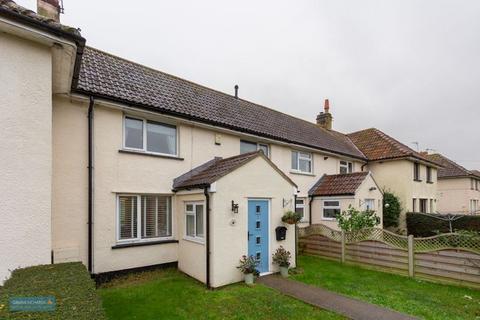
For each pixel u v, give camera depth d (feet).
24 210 14.56
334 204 45.57
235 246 26.27
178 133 31.50
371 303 21.26
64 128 23.89
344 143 66.28
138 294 22.43
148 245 27.99
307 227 41.09
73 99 24.39
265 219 29.66
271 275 28.73
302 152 49.49
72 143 24.22
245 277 25.91
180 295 22.34
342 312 19.48
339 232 36.09
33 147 15.10
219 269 24.77
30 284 11.13
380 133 70.74
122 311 19.17
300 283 26.12
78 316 8.21
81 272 13.08
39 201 15.10
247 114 44.75
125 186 26.84
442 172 103.45
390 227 58.44
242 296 22.30
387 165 62.13
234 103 46.37
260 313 19.13
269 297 22.15
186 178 31.19
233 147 36.94
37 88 15.44
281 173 31.37
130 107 26.99
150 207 28.99
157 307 19.92
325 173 53.11
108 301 20.93
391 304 21.07
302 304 20.92
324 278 27.89
